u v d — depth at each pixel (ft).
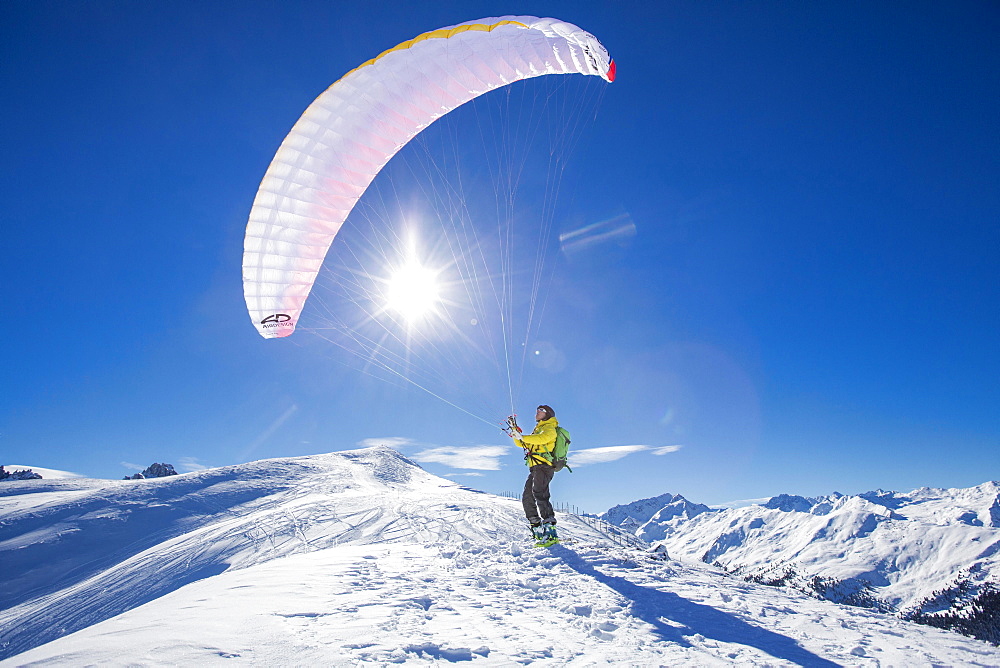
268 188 37.42
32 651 14.66
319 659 14.15
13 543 127.34
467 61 36.58
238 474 202.18
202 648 14.33
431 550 32.99
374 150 39.68
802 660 17.48
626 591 24.82
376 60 37.17
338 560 28.55
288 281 40.37
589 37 35.09
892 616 24.86
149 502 160.66
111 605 85.87
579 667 15.47
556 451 34.88
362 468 242.58
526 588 24.91
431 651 15.71
